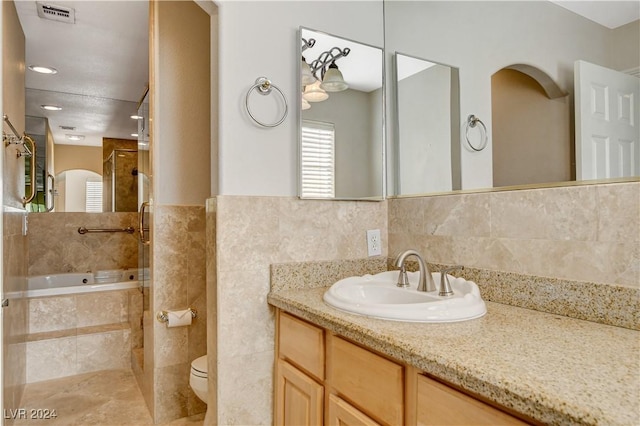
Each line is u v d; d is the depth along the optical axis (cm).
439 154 158
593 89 110
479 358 79
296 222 156
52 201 379
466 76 148
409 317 106
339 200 167
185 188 219
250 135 147
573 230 113
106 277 373
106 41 274
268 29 152
